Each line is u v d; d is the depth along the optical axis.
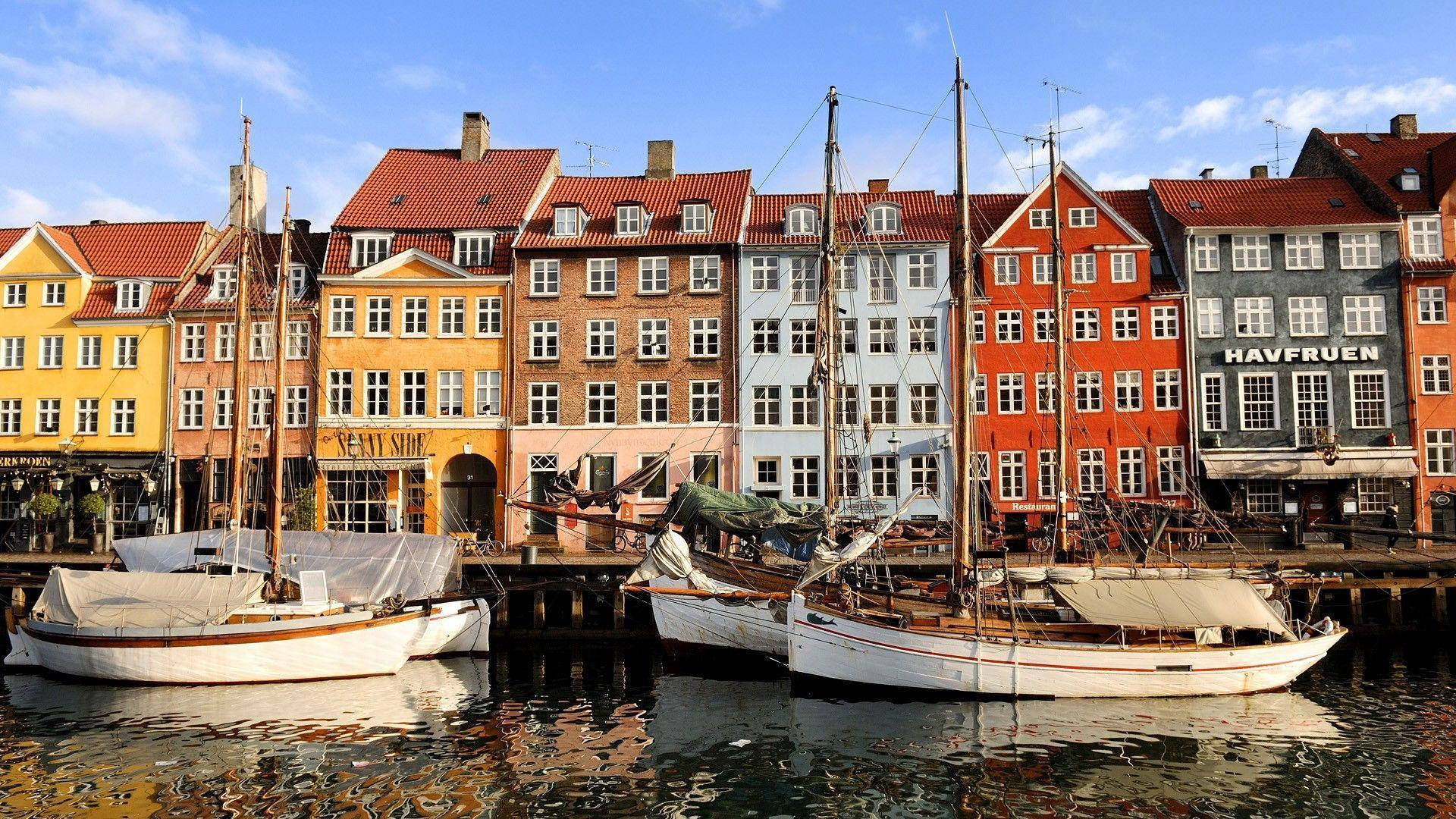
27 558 34.25
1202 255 41.78
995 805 15.78
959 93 24.70
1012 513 40.84
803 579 24.34
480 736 19.78
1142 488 40.97
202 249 45.28
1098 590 22.58
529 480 41.31
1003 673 21.97
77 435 42.59
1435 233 41.53
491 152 47.28
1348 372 41.09
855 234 41.91
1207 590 22.52
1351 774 17.14
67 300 43.41
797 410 41.41
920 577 31.94
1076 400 41.53
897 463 40.81
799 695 23.02
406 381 42.00
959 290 24.59
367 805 15.80
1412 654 27.72
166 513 41.62
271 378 41.97
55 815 15.33
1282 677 22.77
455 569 29.98
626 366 41.69
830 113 30.59
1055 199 34.34
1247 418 41.09
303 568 28.03
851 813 15.47
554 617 33.78
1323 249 41.62
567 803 15.89
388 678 25.41
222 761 18.08
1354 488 40.31
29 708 21.91
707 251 41.91
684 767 17.70
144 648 24.38
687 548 26.95
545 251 42.12
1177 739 19.14
